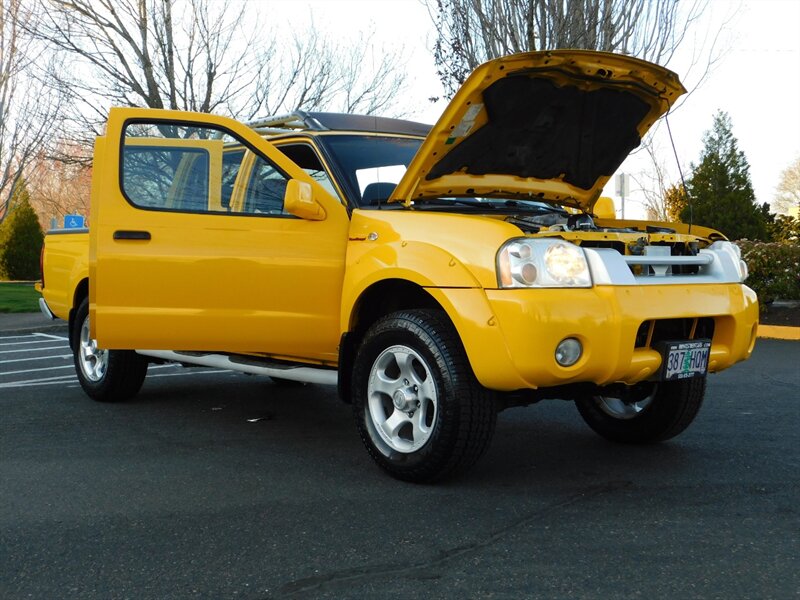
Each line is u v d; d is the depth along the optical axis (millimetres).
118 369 6113
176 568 3023
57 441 5027
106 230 4695
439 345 3879
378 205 4539
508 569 2965
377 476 4223
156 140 4797
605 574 2910
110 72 16672
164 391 6887
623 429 4914
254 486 4051
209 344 4715
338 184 4746
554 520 3498
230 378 7656
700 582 2838
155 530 3430
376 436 4184
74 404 6270
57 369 8477
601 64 4398
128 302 4727
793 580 2854
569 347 3637
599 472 4285
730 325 4172
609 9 12211
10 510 3705
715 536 3289
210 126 4773
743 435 5164
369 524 3467
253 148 4688
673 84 4727
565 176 5219
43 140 19875
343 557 3102
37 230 30594
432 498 3828
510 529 3389
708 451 4742
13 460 4574
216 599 2758
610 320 3676
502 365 3635
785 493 3887
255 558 3105
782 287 12773
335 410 6059
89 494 3936
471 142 4512
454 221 3990
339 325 4484
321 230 4516
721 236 4586
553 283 3652
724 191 20000
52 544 3279
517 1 12656
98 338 4750
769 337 11594
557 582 2846
